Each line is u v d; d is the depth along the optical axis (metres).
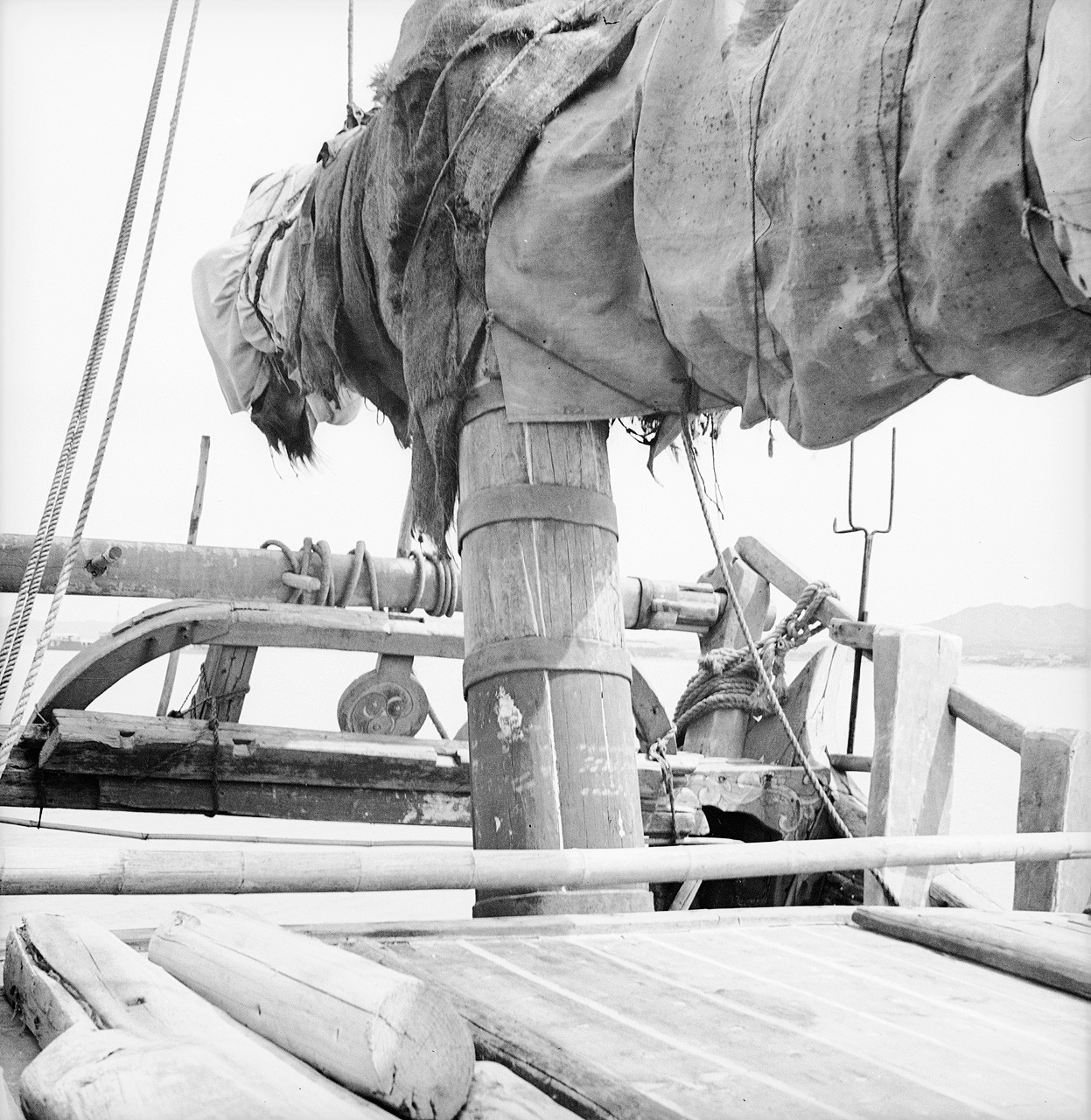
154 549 7.39
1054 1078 2.72
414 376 5.33
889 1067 2.74
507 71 4.94
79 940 3.01
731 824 8.12
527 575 5.01
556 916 4.11
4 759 3.36
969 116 3.31
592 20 5.05
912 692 6.67
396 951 3.66
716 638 8.54
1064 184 2.97
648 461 5.43
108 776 6.42
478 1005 3.01
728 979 3.52
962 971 3.84
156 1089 1.98
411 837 9.01
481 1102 2.20
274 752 6.66
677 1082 2.53
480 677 5.02
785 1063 2.71
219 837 6.28
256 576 7.52
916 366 3.72
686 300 4.36
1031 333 3.44
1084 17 2.99
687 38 4.45
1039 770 6.15
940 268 3.44
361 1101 2.16
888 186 3.55
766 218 4.04
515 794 4.87
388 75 5.40
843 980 3.61
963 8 3.41
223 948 2.77
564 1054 2.60
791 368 4.17
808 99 3.76
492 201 4.91
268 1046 2.42
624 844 4.89
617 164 4.72
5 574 7.15
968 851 4.74
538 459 5.09
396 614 7.45
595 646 5.01
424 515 5.37
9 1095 2.30
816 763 7.74
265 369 8.02
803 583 8.12
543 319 4.90
